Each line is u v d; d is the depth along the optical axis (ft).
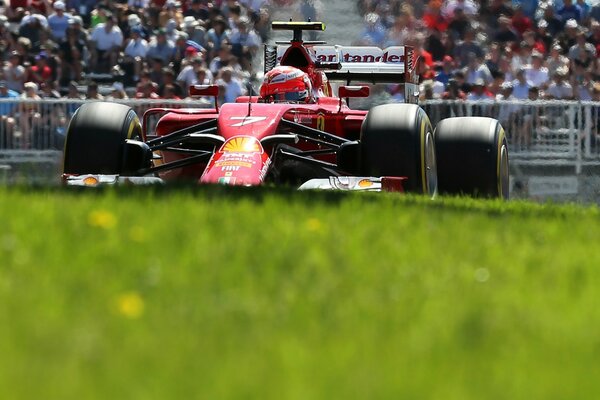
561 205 110.73
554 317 49.24
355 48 164.14
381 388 37.55
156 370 39.01
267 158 112.68
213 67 268.41
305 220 71.82
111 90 258.78
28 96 230.68
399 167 115.65
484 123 130.31
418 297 51.93
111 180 110.01
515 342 44.91
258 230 66.28
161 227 65.67
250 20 292.81
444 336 44.98
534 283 56.54
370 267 58.08
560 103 209.97
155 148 123.65
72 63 265.54
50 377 37.47
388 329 45.85
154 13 279.49
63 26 271.90
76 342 41.55
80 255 56.85
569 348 44.52
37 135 205.87
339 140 121.49
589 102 210.18
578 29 291.38
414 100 164.25
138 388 36.78
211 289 51.39
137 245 60.23
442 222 75.97
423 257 61.82
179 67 269.85
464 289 54.24
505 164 132.05
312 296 50.83
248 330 44.91
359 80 165.37
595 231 78.43
